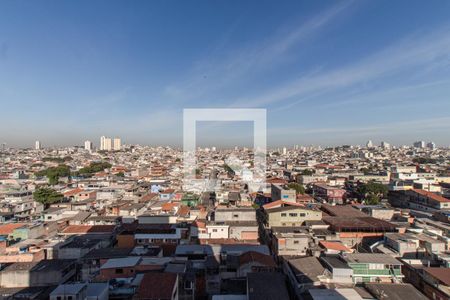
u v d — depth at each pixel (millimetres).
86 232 50594
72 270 36531
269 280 30172
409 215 59656
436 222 51875
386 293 28016
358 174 117375
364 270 33562
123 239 46469
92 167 153875
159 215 53094
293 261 35531
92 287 29484
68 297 27172
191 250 39250
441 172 121438
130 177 121812
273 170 150625
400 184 86688
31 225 52625
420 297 27484
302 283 30781
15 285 33562
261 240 53938
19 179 115125
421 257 39500
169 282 27156
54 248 41781
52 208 69875
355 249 46188
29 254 40000
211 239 47062
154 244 45219
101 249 40719
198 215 59188
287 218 54000
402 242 40469
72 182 108812
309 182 111625
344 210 61375
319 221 52969
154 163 185125
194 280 31156
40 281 33719
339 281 31516
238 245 41656
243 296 29297
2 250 42312
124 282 31844
